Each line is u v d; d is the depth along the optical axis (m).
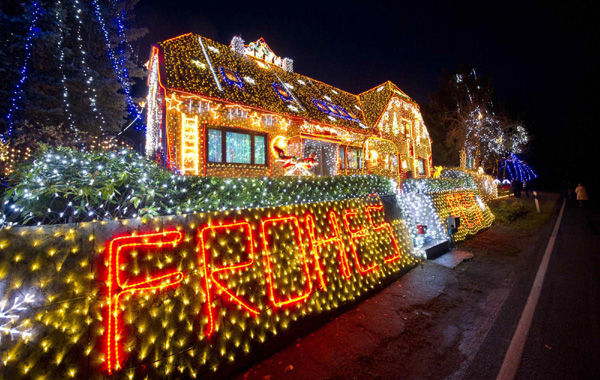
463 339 3.92
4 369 2.04
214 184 3.83
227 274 3.51
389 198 7.19
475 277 6.25
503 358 3.41
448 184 10.95
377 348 3.82
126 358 2.60
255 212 4.05
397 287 5.86
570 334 3.81
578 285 5.43
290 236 4.46
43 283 2.28
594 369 3.09
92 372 2.41
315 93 15.23
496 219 13.06
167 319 2.90
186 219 3.26
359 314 4.78
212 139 9.39
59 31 8.14
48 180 2.62
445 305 5.02
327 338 4.10
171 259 3.04
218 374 3.21
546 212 16.02
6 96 7.65
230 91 9.83
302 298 4.31
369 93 19.66
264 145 10.81
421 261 7.19
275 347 3.81
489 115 22.73
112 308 2.58
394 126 17.84
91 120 9.53
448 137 24.34
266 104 10.59
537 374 3.08
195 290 3.18
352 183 6.45
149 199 3.05
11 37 7.76
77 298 2.43
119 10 10.83
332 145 13.41
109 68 10.66
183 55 10.02
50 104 8.44
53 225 2.41
